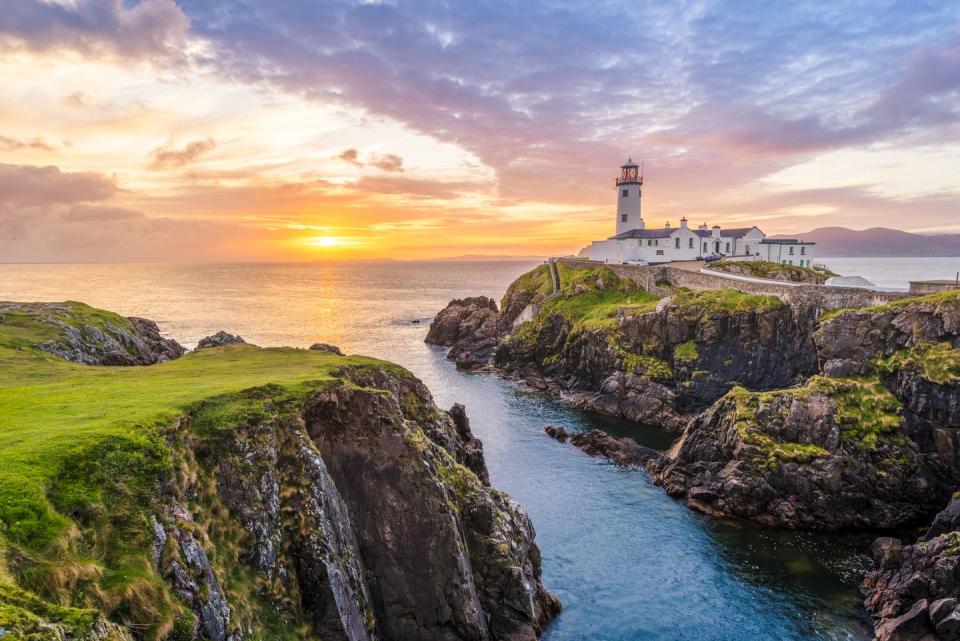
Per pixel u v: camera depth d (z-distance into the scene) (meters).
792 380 76.12
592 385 95.62
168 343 80.56
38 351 54.19
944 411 52.72
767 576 43.25
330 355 52.56
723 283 96.50
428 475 34.09
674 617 38.72
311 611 27.62
